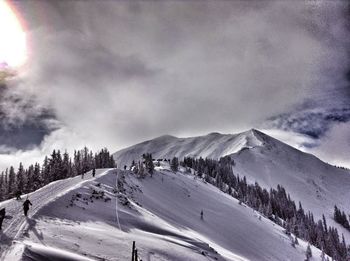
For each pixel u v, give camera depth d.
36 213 28.98
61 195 37.50
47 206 31.89
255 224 98.56
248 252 69.00
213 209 93.38
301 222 155.25
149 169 100.56
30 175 87.50
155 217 45.03
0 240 20.55
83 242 24.73
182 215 68.69
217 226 76.25
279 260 76.50
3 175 101.88
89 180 53.03
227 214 93.56
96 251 23.75
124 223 35.78
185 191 98.94
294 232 136.50
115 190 51.59
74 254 21.06
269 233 96.38
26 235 22.66
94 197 41.62
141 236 32.41
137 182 80.38
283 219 168.12
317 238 147.38
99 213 36.22
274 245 86.62
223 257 38.62
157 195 77.94
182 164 171.88
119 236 29.09
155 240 32.31
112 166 122.69
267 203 176.12
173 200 82.62
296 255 89.31
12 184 89.00
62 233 25.20
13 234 22.31
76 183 52.44
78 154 107.31
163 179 100.94
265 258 71.31
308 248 93.12
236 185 180.00
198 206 89.38
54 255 19.39
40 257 18.56
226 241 67.19
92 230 28.56
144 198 64.06
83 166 101.50
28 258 17.80
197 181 127.81
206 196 104.75
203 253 34.56
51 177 87.69
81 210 34.97
